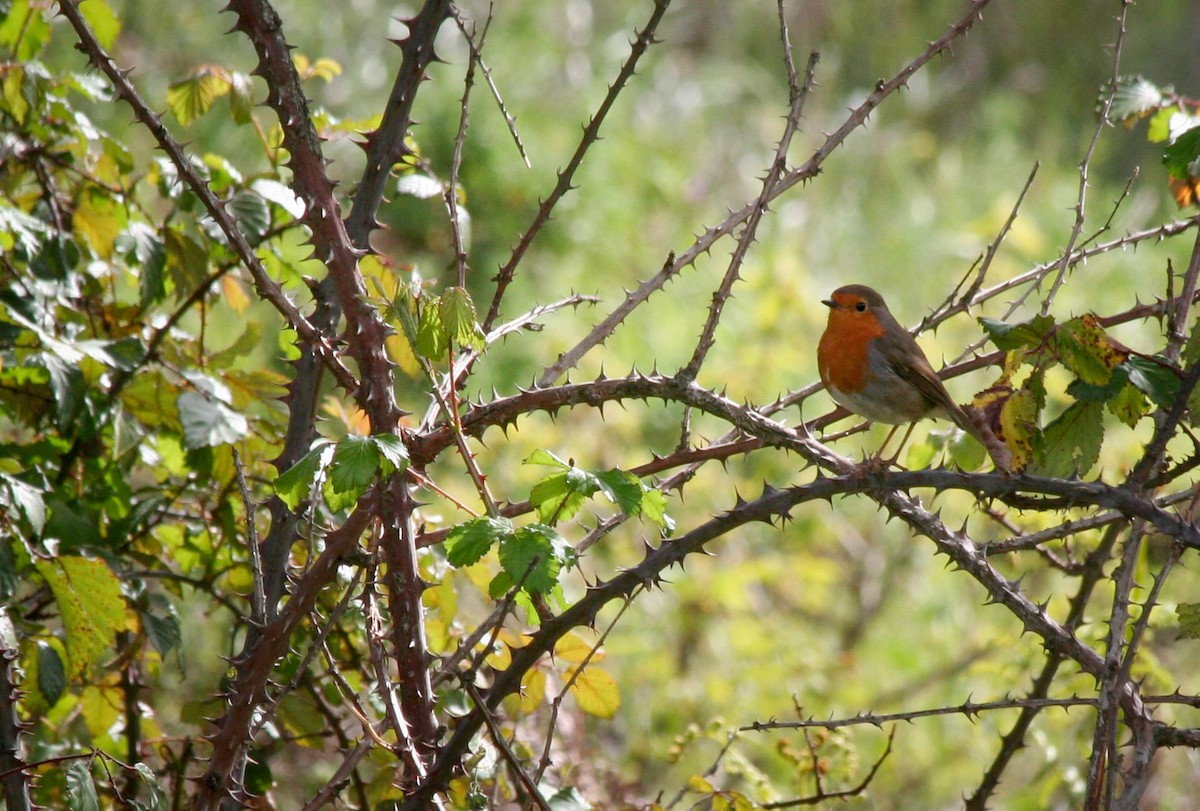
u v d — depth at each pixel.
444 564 7.82
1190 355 5.73
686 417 6.17
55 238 8.22
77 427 8.12
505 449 15.79
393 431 5.59
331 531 6.18
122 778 7.86
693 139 24.56
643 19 26.52
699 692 13.30
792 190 24.16
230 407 8.59
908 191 24.75
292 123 5.76
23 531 7.10
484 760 6.43
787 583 15.53
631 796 10.09
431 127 19.56
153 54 18.20
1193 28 28.00
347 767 5.77
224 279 9.38
